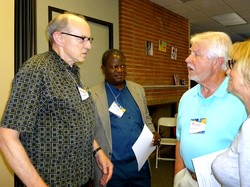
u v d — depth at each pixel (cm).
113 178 181
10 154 95
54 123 107
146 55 416
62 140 108
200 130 122
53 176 107
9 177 205
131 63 379
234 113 116
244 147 79
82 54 122
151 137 186
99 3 324
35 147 105
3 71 206
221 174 91
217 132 117
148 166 199
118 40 358
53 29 120
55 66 113
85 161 121
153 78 435
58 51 121
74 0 288
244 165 78
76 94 117
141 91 211
